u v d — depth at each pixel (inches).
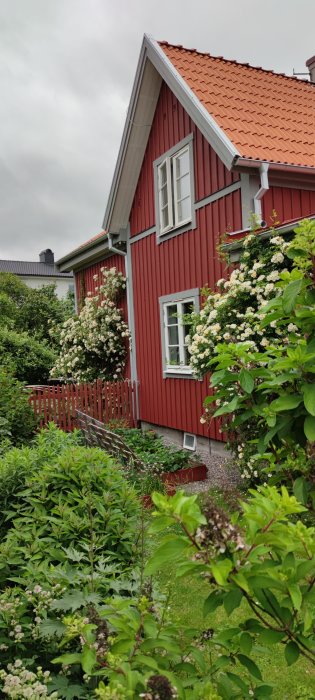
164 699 49.9
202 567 52.0
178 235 377.7
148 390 433.7
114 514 122.3
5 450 192.1
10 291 1011.9
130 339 462.6
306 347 72.6
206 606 55.3
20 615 92.6
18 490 129.5
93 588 95.7
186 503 52.5
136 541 124.9
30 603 97.3
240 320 249.1
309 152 309.9
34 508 123.6
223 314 253.6
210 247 338.3
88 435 307.7
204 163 340.8
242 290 240.7
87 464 135.0
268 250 242.8
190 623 134.6
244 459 226.1
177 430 394.6
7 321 772.0
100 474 134.0
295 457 83.1
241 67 414.9
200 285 351.3
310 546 53.6
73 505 127.5
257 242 248.4
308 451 76.9
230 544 52.7
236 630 59.2
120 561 117.1
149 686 50.7
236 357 81.4
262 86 387.2
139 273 443.8
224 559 51.4
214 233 333.1
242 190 301.6
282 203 306.7
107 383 433.4
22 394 322.0
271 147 298.8
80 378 510.6
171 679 54.1
